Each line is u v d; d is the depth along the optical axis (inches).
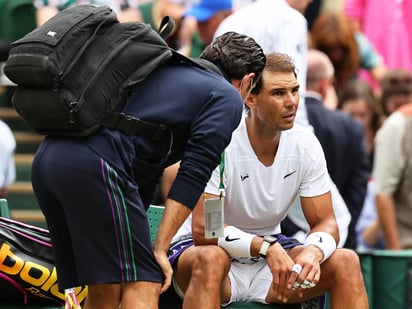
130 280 448.1
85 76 438.0
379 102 805.2
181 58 456.8
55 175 445.7
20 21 816.3
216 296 495.2
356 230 741.3
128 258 447.2
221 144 450.3
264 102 506.6
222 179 505.0
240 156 518.3
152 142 451.5
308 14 828.0
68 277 462.9
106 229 445.4
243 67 474.9
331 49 792.3
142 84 450.0
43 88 438.9
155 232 562.3
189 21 799.7
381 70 888.9
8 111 860.0
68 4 795.4
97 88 438.6
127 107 446.9
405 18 909.8
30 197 840.3
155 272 452.8
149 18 831.1
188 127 453.1
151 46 446.6
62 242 461.4
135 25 446.9
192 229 509.7
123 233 445.7
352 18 907.4
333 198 615.8
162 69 454.6
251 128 517.7
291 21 620.7
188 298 495.5
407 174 768.9
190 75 454.9
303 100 632.4
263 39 619.5
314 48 795.4
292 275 495.5
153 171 457.1
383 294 673.0
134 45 443.5
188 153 450.0
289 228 610.9
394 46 904.3
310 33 799.1
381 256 671.8
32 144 860.6
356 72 848.3
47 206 457.1
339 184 694.5
